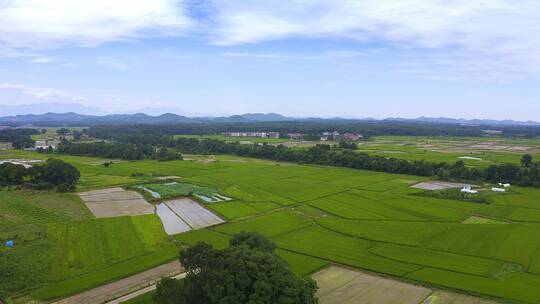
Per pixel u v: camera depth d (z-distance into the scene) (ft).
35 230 302.45
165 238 298.56
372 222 349.61
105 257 254.27
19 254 246.88
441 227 333.42
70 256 253.85
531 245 287.07
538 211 391.24
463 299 201.05
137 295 203.41
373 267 241.76
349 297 202.08
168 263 247.50
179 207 404.16
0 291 199.52
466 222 353.31
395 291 209.77
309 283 177.37
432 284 218.18
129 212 373.61
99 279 219.00
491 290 210.38
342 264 247.29
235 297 160.45
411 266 245.04
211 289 162.09
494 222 354.13
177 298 166.81
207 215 372.99
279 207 404.98
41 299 196.54
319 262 249.55
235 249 183.83
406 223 346.54
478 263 251.60
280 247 279.08
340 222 348.59
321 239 299.58
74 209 377.91
